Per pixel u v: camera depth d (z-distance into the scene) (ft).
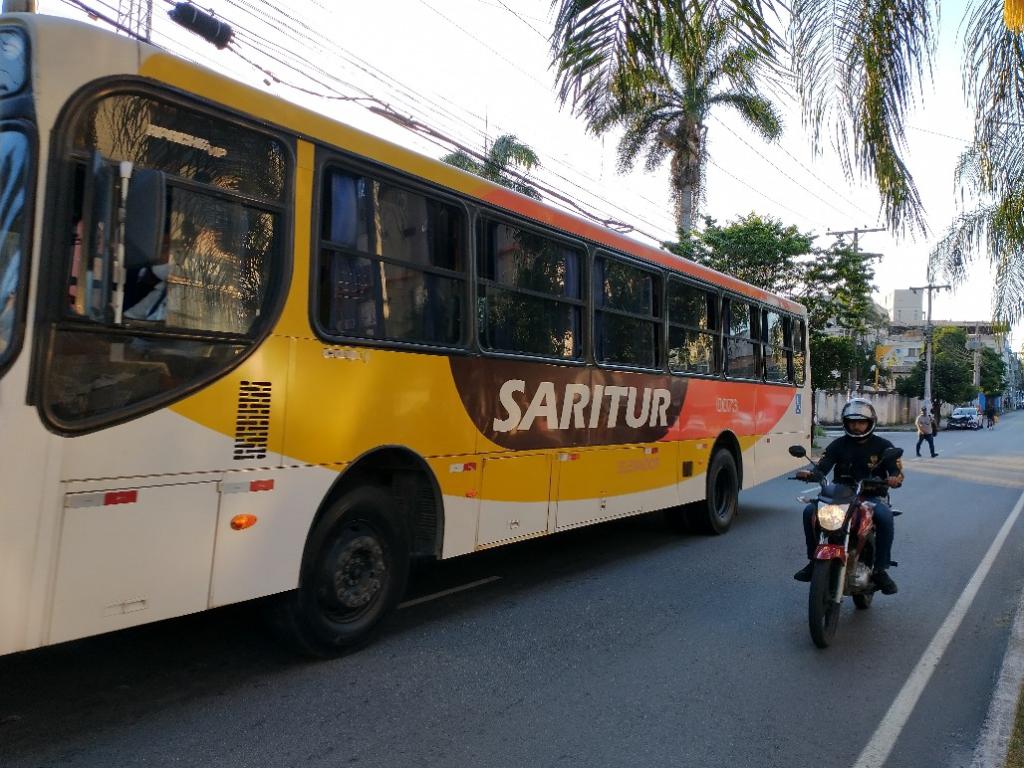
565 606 21.01
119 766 11.39
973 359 177.78
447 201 18.58
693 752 12.64
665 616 20.38
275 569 14.21
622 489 25.50
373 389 16.28
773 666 16.88
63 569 11.12
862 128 14.56
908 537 33.53
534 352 21.54
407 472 18.38
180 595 12.62
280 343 14.32
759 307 36.86
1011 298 24.59
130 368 12.04
